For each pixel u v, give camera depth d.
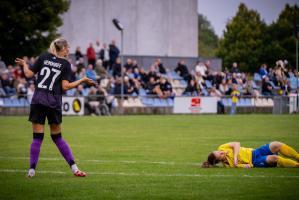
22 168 20.61
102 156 24.47
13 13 72.12
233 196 15.27
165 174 19.12
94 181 17.66
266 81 62.62
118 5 89.81
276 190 16.11
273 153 20.61
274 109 62.31
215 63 79.88
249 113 61.69
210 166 20.73
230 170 19.89
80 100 54.69
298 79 62.91
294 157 20.53
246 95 62.03
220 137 33.66
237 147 20.64
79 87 55.94
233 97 60.28
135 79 59.28
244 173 19.17
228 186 16.73
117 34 89.75
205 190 16.11
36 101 18.06
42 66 18.22
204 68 66.56
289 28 110.44
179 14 95.00
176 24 94.88
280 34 113.75
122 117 51.91
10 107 53.78
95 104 55.31
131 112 57.69
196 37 96.56
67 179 18.05
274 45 101.38
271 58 102.12
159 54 93.38
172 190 16.12
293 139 32.25
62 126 41.59
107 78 60.81
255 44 119.25
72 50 87.50
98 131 37.69
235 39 124.62
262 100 62.47
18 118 48.84
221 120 48.50
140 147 28.30
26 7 74.62
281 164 20.39
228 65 118.00
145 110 58.28
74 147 28.23
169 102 59.41
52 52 18.38
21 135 34.34
